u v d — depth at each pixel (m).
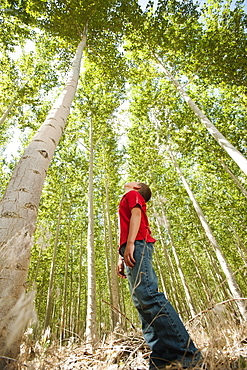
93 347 2.09
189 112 10.25
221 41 7.42
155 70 9.53
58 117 2.77
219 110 10.41
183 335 1.13
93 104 10.08
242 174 11.71
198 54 7.61
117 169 12.64
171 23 7.84
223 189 12.70
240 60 7.13
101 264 17.67
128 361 1.64
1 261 1.28
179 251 15.94
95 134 10.83
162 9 7.16
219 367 1.07
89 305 5.52
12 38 7.37
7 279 1.23
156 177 12.33
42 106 10.27
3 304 1.15
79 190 12.97
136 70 8.87
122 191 13.68
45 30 6.46
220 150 9.66
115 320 9.67
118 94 10.27
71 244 14.61
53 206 12.69
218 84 8.39
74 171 12.35
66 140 11.14
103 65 7.48
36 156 2.00
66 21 6.10
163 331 1.15
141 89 10.40
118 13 6.68
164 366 1.11
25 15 5.91
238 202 12.16
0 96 9.13
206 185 13.41
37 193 1.76
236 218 12.27
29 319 1.19
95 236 14.90
